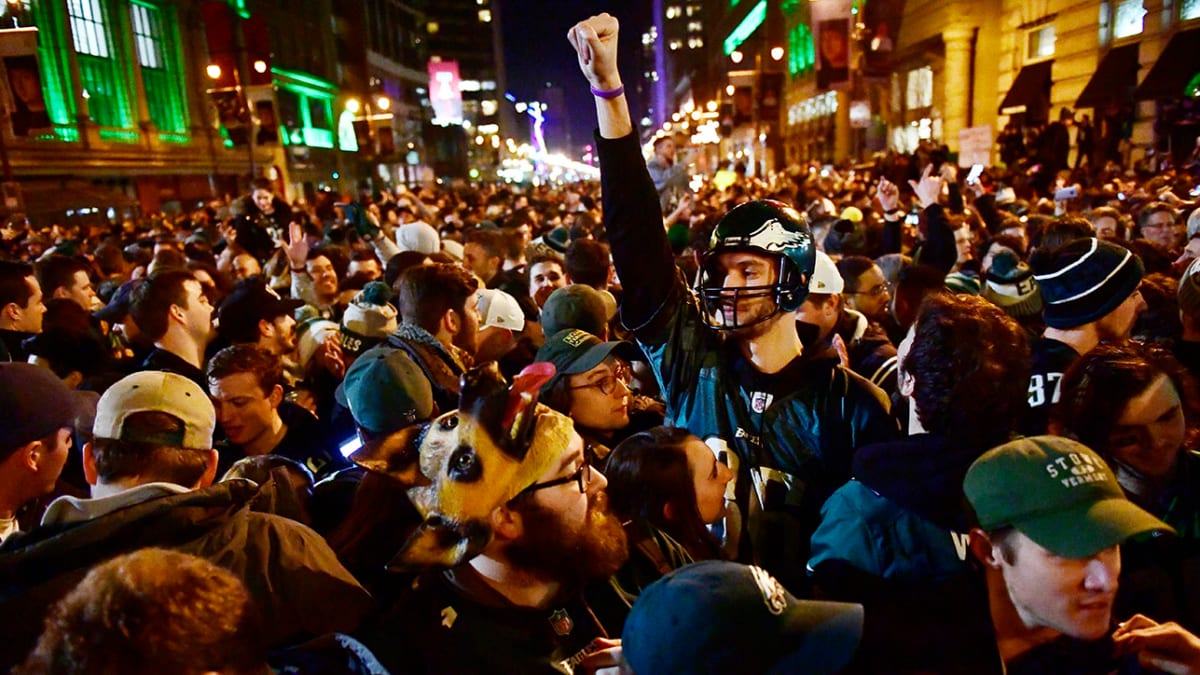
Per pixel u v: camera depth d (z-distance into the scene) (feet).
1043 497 4.88
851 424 7.75
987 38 112.47
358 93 229.66
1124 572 6.70
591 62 7.79
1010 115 98.32
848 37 74.02
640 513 7.63
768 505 7.72
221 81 106.83
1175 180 38.22
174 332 12.90
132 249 34.27
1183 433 7.06
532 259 20.47
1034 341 9.79
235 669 4.26
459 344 11.59
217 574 4.49
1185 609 6.64
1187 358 10.21
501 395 5.53
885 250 20.52
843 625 4.36
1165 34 69.36
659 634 4.25
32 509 9.00
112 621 4.00
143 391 6.98
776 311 7.64
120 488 6.81
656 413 12.18
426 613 6.00
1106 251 9.21
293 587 6.11
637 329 8.50
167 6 133.49
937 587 5.62
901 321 14.05
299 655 5.89
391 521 7.08
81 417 8.17
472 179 346.95
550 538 5.74
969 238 21.95
